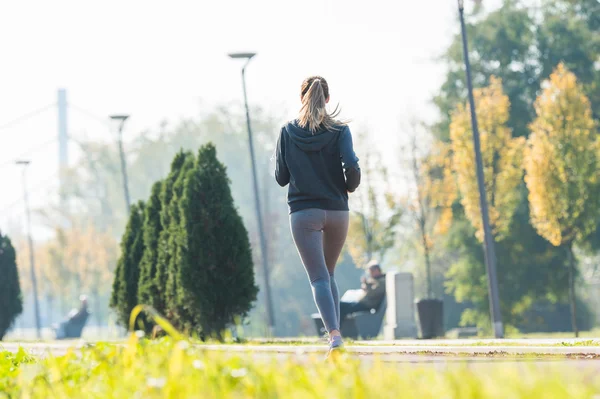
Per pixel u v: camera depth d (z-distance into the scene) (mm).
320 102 14484
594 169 70812
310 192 14438
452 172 98688
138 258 43594
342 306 50469
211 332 35750
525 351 17484
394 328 47656
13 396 10438
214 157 36812
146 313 39750
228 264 36000
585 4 116312
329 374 8805
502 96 82062
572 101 71188
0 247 69250
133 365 10227
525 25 116188
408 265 138875
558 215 70500
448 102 116062
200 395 7863
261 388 7992
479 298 108250
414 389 7492
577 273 109875
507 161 81562
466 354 17453
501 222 82250
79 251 171375
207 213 36156
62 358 11703
